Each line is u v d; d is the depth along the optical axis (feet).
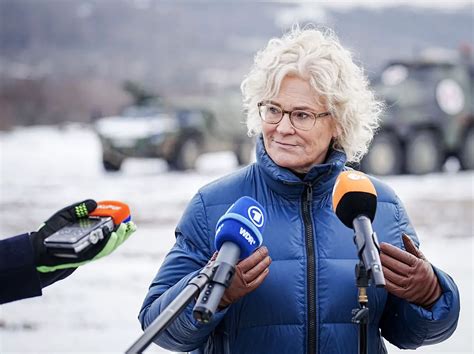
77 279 28.02
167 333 10.16
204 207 10.65
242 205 9.03
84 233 7.79
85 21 232.12
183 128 65.31
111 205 8.25
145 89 69.87
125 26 230.48
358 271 8.93
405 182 55.88
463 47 70.08
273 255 10.30
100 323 22.79
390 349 19.70
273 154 10.53
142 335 7.85
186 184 56.39
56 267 8.08
